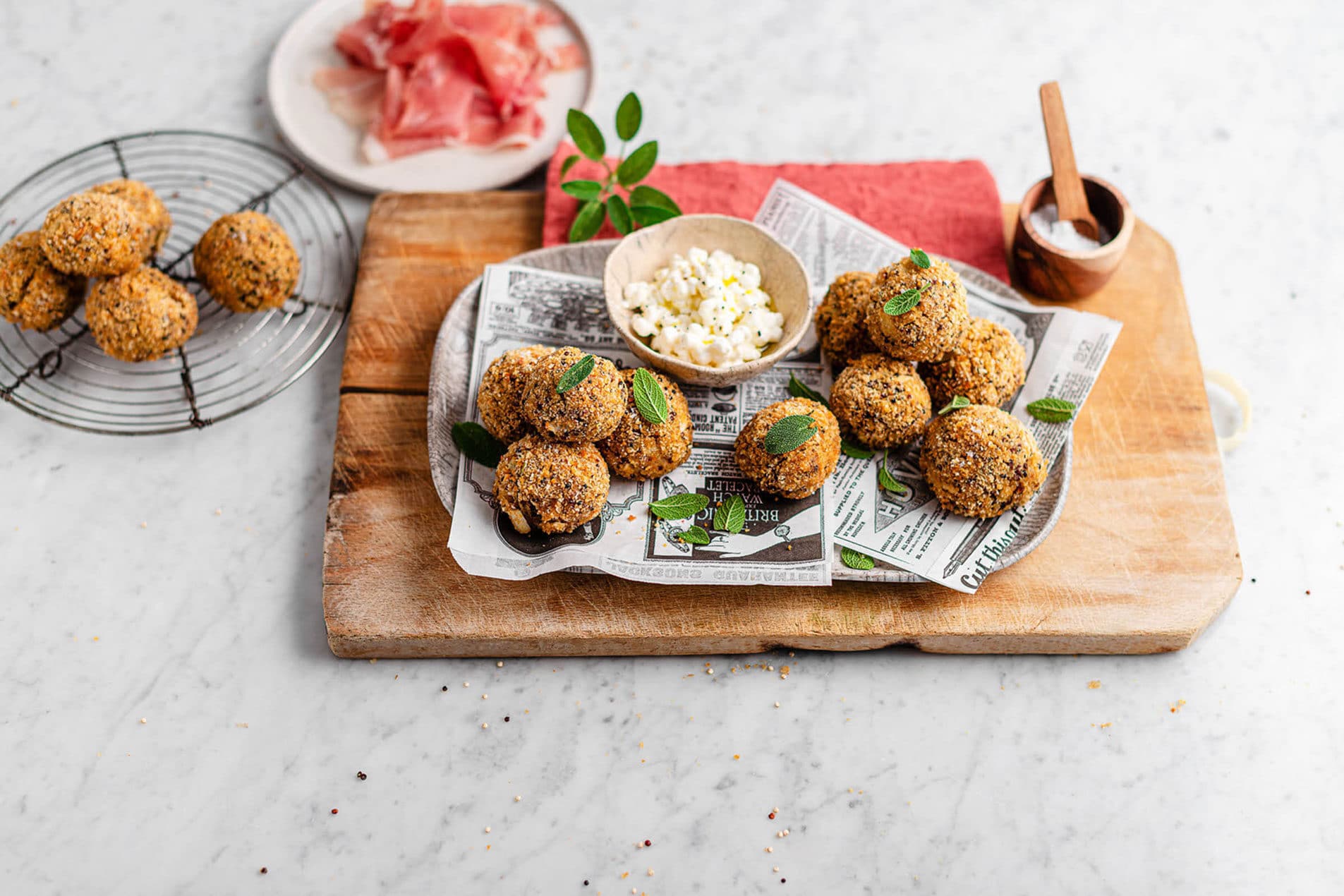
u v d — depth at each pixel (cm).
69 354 170
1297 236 192
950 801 143
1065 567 150
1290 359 179
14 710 147
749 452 140
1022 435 141
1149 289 175
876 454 151
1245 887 139
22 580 156
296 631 153
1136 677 152
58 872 137
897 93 209
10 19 211
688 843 141
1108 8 219
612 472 147
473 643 146
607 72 209
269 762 144
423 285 174
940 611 146
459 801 142
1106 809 143
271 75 200
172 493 163
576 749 146
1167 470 158
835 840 141
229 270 160
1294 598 158
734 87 208
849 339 152
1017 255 173
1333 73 212
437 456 148
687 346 145
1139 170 199
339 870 138
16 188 173
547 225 177
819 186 185
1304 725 149
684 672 152
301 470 166
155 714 147
